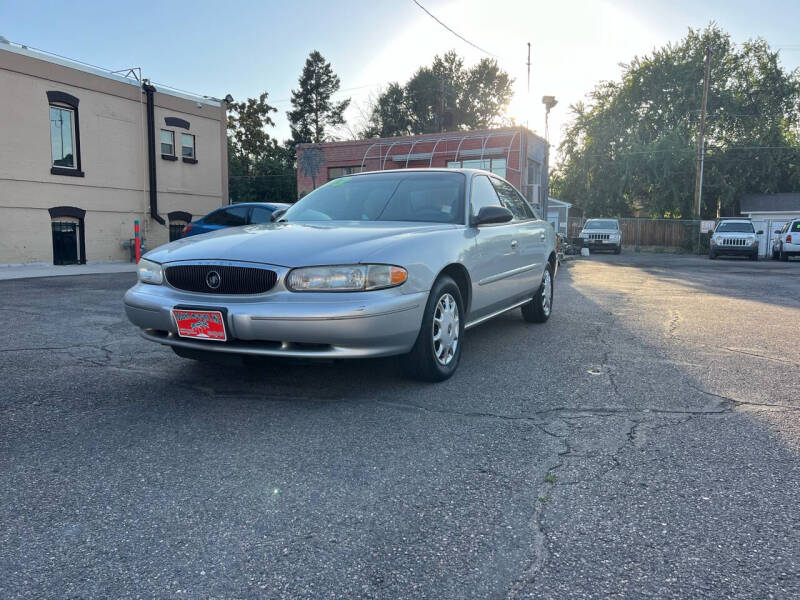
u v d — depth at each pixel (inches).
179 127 785.6
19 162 610.2
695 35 1472.7
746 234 900.0
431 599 69.5
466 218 177.3
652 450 113.6
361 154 956.0
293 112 2315.5
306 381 157.8
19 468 104.0
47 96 630.5
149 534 83.0
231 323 131.0
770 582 72.7
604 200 1477.6
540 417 131.7
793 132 1533.0
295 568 75.2
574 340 218.2
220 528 84.7
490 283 186.7
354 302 129.5
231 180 1581.0
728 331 240.7
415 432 121.9
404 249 141.6
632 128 1464.1
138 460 107.6
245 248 141.0
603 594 70.4
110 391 149.2
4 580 72.5
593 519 87.7
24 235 620.7
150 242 754.2
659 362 185.2
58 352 192.1
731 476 102.3
